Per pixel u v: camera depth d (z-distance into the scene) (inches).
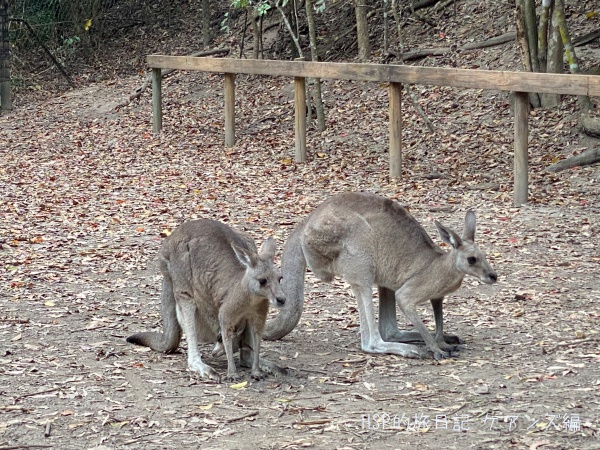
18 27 608.1
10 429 156.1
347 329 208.7
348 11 538.0
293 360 188.9
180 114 473.4
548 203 301.6
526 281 235.0
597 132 346.0
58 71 599.8
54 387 172.9
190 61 417.1
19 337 198.8
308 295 231.5
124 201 319.6
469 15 488.1
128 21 644.7
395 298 198.8
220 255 178.5
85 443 151.6
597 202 300.0
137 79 542.3
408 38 493.7
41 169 377.4
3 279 239.3
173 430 155.6
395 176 342.3
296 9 487.8
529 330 202.5
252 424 157.2
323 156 381.1
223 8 629.6
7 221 294.8
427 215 295.3
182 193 329.7
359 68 344.5
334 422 157.2
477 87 308.5
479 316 213.2
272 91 482.3
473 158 356.8
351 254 190.2
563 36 356.8
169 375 179.3
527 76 293.0
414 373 179.3
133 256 260.7
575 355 185.8
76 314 215.3
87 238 277.3
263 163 376.5
